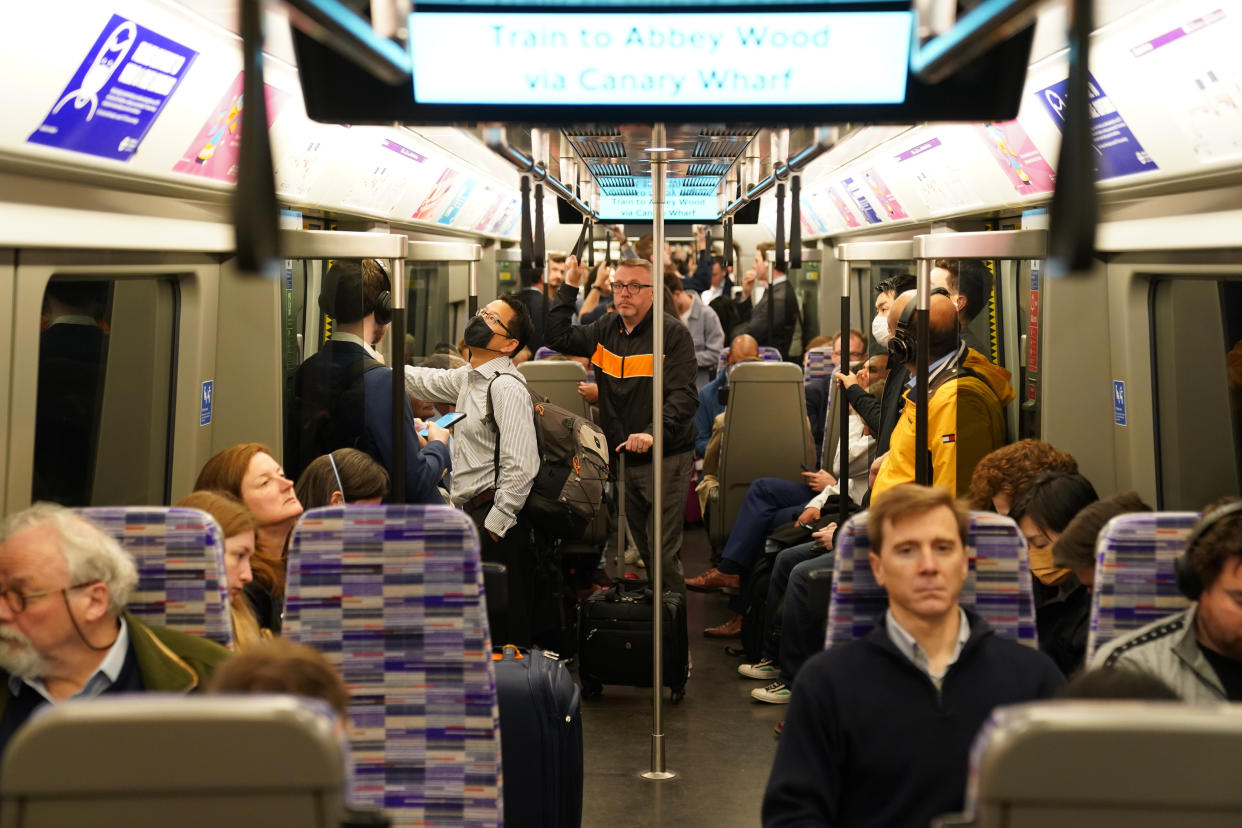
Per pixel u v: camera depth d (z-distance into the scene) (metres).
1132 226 4.57
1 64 3.01
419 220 8.76
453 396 5.86
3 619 2.34
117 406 4.38
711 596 8.35
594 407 8.02
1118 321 4.83
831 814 2.40
